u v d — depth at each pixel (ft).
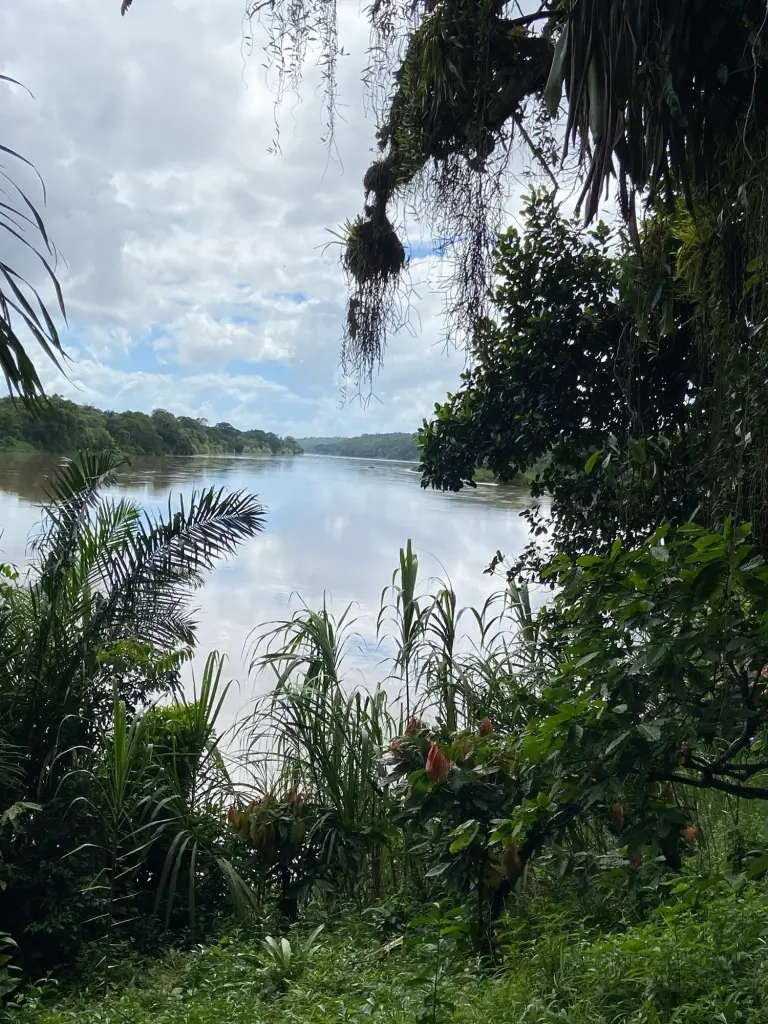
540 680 15.30
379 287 16.89
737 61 11.05
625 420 16.90
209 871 16.44
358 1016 9.50
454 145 14.85
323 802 16.49
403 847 15.80
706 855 12.76
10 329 11.37
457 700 17.31
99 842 15.80
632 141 11.33
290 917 15.47
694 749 9.20
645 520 15.49
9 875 14.69
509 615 18.58
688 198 12.00
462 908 9.66
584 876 11.31
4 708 16.52
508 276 17.42
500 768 11.72
